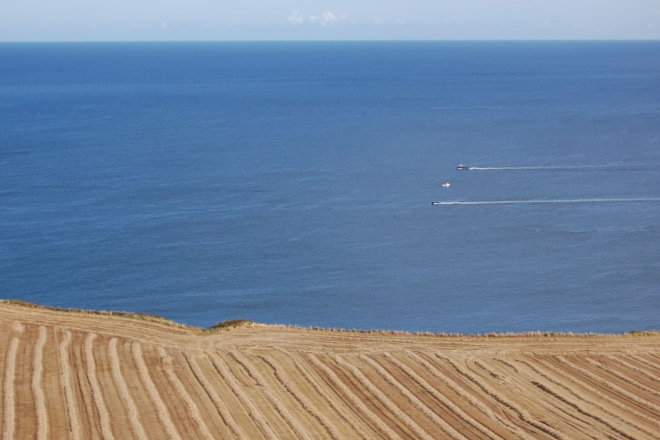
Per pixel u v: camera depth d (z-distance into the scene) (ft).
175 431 108.47
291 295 224.74
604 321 203.10
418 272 245.45
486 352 140.67
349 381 127.44
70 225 302.04
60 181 382.83
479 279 238.48
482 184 374.43
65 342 138.72
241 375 128.67
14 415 110.93
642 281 236.43
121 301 221.05
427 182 379.76
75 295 226.17
